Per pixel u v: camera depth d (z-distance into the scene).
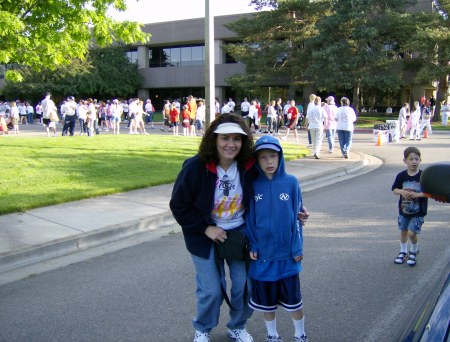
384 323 4.18
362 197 9.63
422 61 35.47
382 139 19.45
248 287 3.69
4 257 5.74
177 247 6.55
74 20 11.29
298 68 36.16
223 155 3.39
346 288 4.96
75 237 6.50
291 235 3.48
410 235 5.58
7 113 37.69
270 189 3.46
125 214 7.80
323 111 14.42
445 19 33.38
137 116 22.97
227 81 40.59
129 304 4.69
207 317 3.69
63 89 48.16
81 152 14.16
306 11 35.81
